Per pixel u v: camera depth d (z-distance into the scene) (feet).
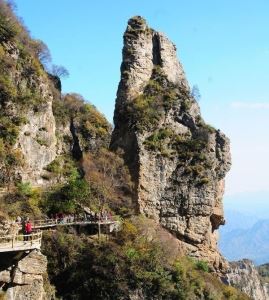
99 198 263.70
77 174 282.15
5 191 239.09
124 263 217.97
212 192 289.74
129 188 276.00
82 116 316.81
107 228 242.58
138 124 284.82
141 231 247.50
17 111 258.16
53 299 199.41
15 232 175.42
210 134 298.35
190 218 283.79
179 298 221.87
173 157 285.02
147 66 306.35
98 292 211.82
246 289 371.97
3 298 155.12
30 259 164.66
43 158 274.98
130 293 213.05
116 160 281.54
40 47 319.06
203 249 286.05
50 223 230.07
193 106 304.50
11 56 267.80
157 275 220.02
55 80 331.57
